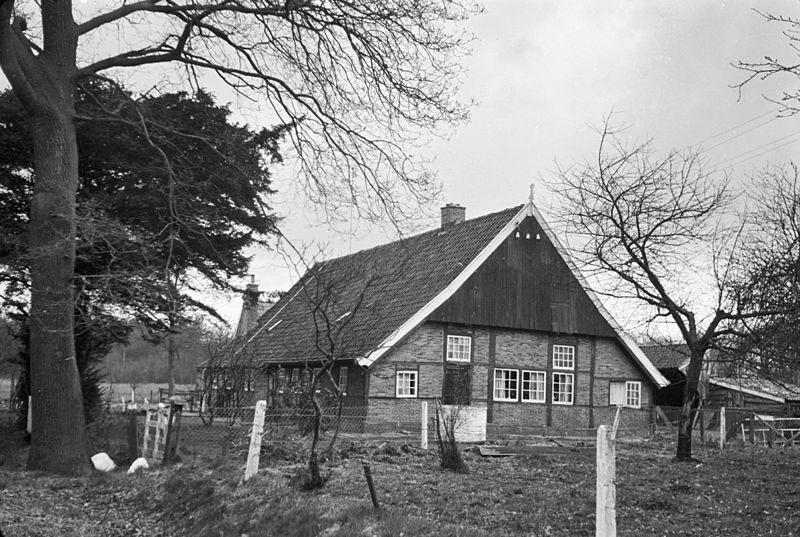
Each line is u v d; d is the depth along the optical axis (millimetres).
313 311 14055
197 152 23453
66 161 17469
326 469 14945
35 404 17203
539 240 33188
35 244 17062
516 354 32219
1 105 22656
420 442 21797
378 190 19484
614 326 34281
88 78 18750
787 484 15141
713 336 18281
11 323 27250
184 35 18438
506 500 12469
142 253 18203
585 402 33469
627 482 14977
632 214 19062
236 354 29203
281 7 17719
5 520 11953
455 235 35281
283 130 23359
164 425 17812
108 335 21625
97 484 15258
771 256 15328
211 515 11781
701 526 11062
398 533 9516
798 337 13633
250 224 24328
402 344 29641
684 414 19094
